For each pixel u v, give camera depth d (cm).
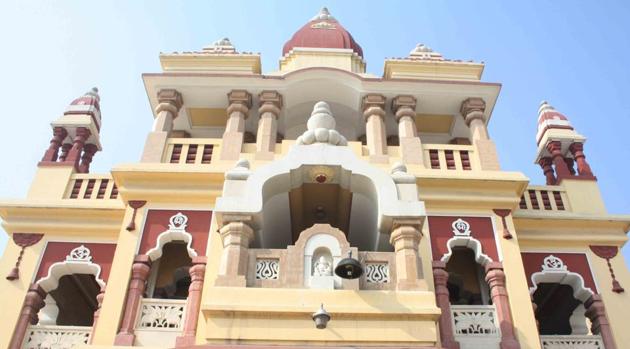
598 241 1225
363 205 1058
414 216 938
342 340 813
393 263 916
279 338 810
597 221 1233
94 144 1444
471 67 1450
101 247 1182
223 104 1410
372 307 839
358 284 873
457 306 1036
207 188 1155
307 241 921
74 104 1450
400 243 924
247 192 953
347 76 1362
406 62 1445
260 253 909
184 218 1129
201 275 1045
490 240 1115
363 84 1362
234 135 1278
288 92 1385
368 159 1241
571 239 1219
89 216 1209
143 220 1122
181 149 1259
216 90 1370
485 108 1407
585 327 1223
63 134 1402
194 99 1398
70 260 1161
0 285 1120
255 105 1395
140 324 1003
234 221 923
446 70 1452
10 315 1082
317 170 1005
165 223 1120
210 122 1484
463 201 1153
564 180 1323
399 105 1366
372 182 989
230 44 1548
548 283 1312
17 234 1193
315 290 858
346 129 1520
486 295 1234
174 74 1353
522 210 1241
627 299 1148
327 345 809
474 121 1352
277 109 1346
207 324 820
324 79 1366
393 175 1016
